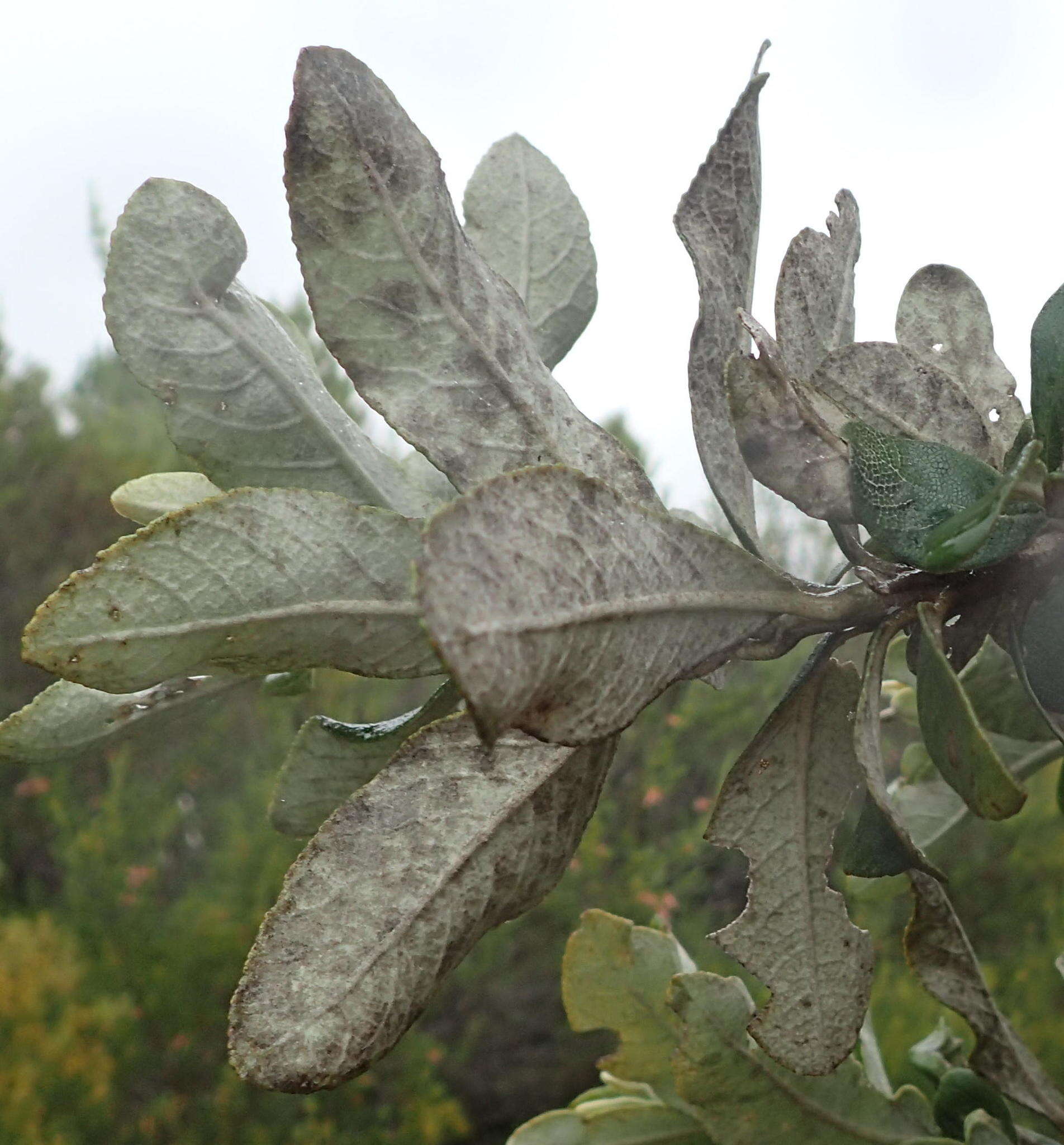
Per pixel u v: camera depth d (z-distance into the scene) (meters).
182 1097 1.48
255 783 1.60
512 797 0.17
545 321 0.23
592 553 0.14
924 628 0.16
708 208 0.19
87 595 0.16
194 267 0.20
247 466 0.20
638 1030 0.27
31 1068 1.35
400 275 0.18
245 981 0.16
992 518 0.14
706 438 0.18
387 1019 0.16
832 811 0.18
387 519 0.18
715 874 1.68
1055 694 0.18
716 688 0.19
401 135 0.18
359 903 0.16
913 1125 0.25
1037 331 0.17
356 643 0.18
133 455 2.43
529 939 1.67
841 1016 0.18
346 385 1.29
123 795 1.63
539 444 0.18
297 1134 1.44
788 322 0.20
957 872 1.39
